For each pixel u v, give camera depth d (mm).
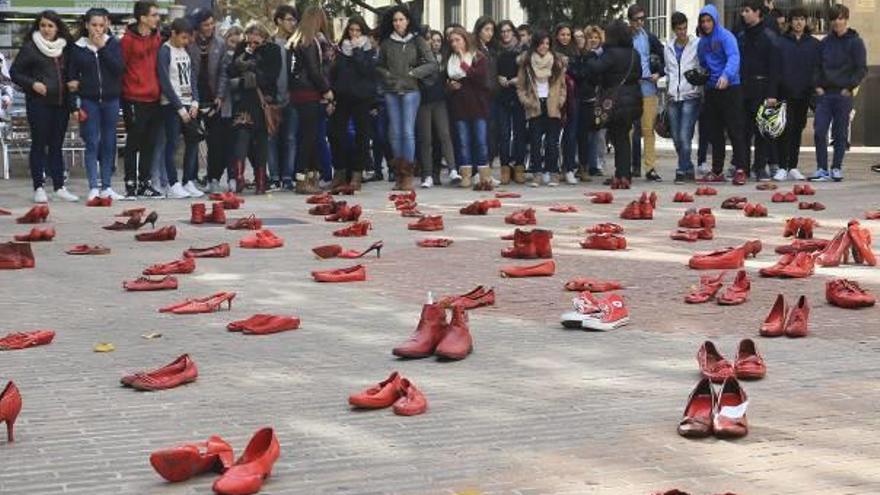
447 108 22625
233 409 7746
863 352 9039
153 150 20875
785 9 32312
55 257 14039
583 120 23219
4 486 6340
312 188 21578
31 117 19734
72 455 6855
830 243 13062
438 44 24891
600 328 9852
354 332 9977
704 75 22469
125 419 7555
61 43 19688
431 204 19578
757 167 23406
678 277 12281
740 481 6277
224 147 21656
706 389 7219
